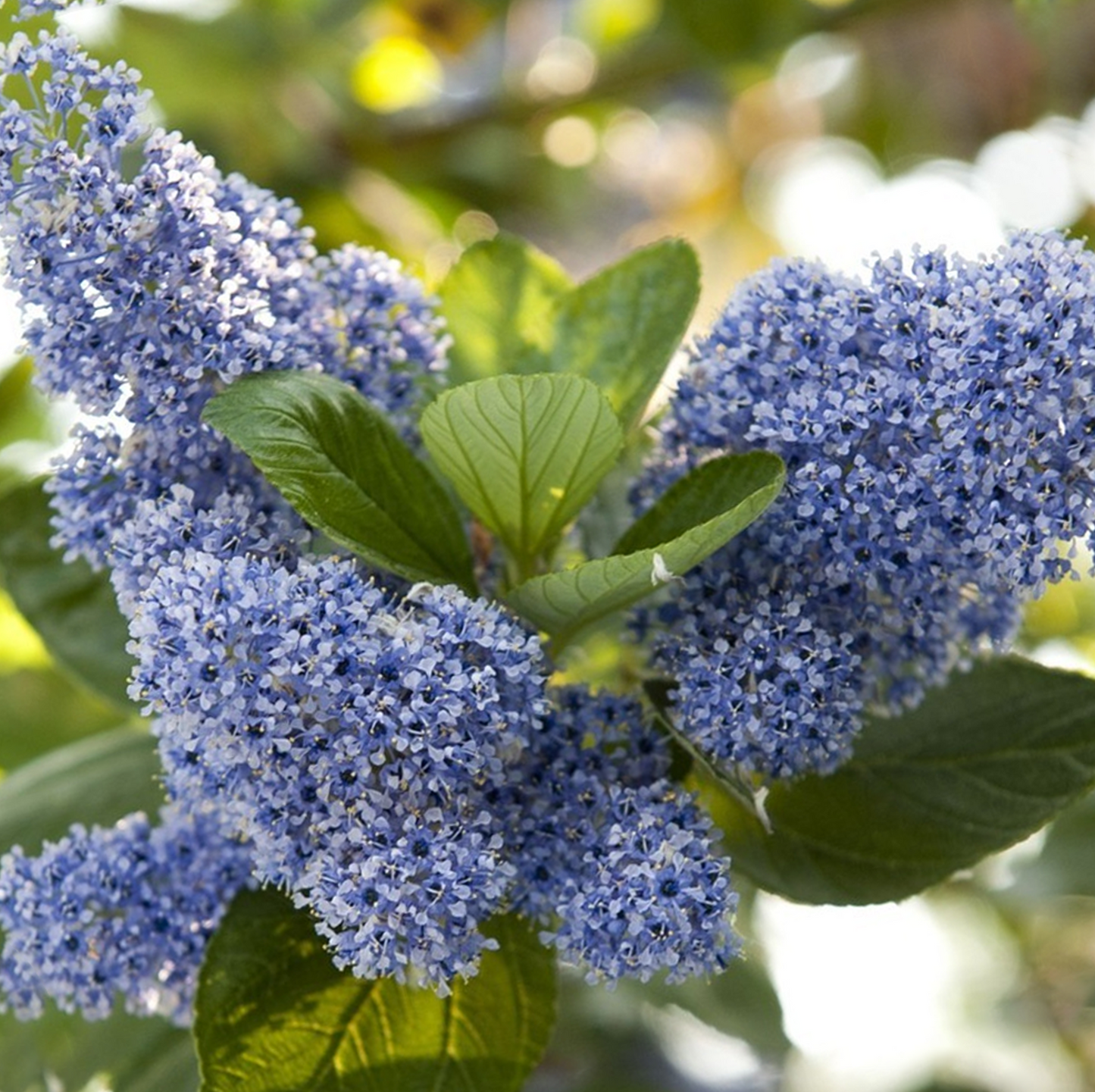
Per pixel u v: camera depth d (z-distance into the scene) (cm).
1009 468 47
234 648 46
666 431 50
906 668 50
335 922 46
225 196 49
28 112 48
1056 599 66
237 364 48
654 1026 68
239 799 47
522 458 50
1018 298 47
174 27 69
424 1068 50
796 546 48
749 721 48
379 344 50
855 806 52
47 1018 56
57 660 56
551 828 48
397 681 46
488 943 47
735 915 47
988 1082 70
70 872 50
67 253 48
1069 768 51
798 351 49
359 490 49
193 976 50
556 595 49
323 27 71
